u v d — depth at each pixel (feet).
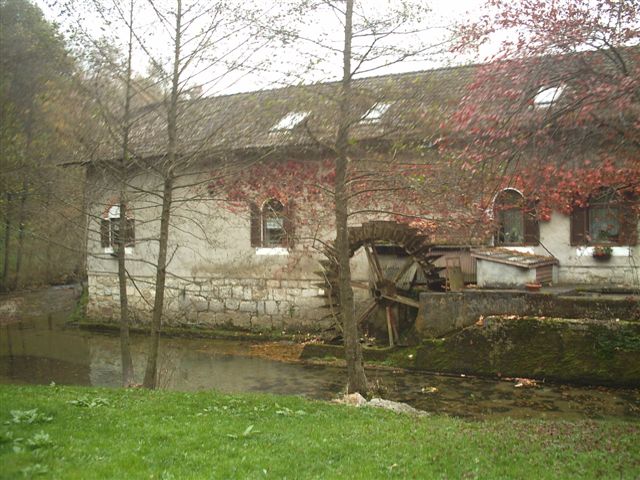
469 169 23.11
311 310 46.52
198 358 41.45
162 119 29.48
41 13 28.32
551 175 23.29
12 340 49.85
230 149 29.40
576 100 21.08
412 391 31.07
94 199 30.58
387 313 40.47
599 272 38.11
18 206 31.14
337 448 16.76
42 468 13.85
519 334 33.42
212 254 50.01
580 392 30.32
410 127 25.29
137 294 53.47
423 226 34.35
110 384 34.63
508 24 23.43
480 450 16.83
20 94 27.76
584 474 14.76
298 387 33.09
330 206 35.65
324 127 26.68
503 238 40.70
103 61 26.81
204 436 17.43
